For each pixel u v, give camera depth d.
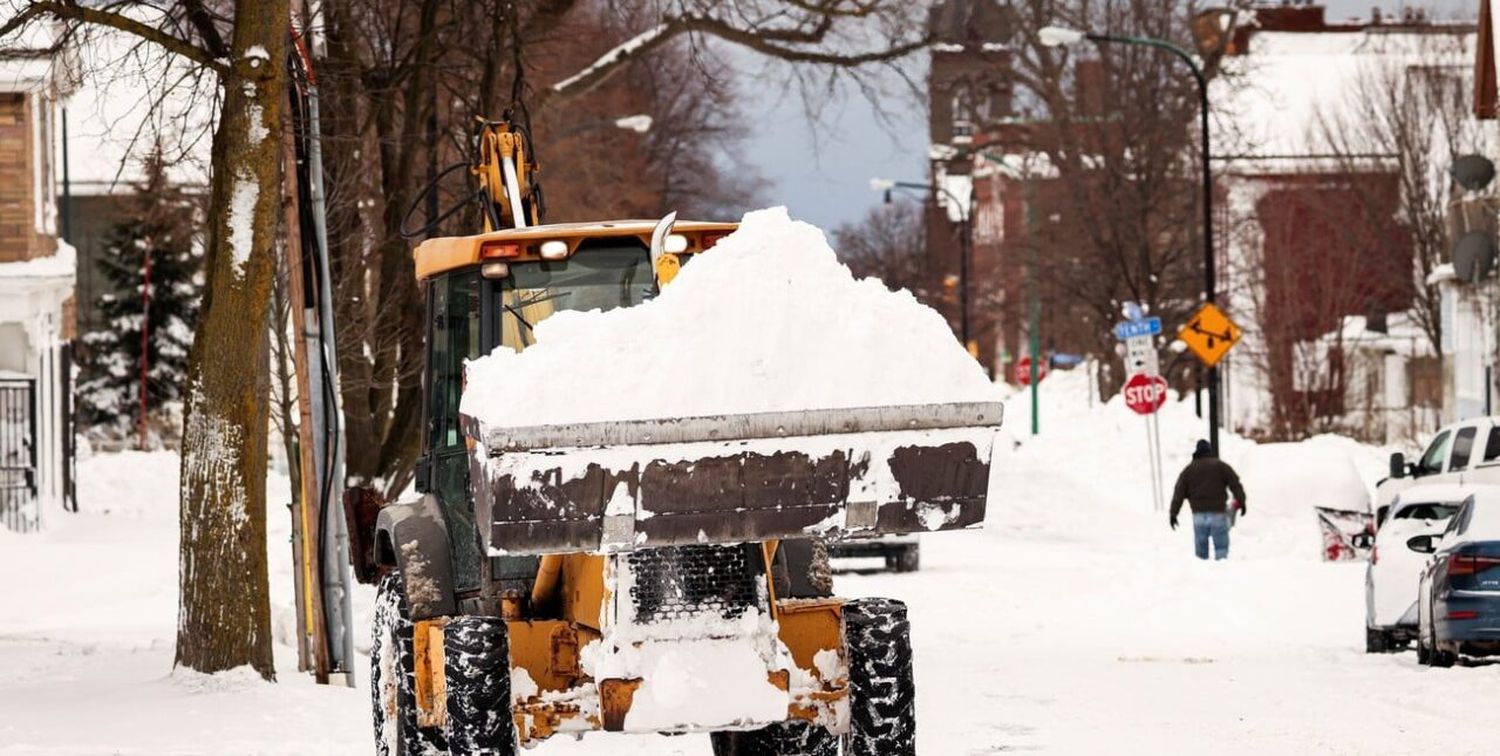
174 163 54.81
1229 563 77.94
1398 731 39.62
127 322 179.62
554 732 26.36
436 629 28.20
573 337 24.58
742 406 24.34
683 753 37.59
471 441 25.59
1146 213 170.50
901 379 24.77
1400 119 184.62
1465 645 52.81
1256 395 197.00
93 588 82.00
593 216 164.12
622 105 176.12
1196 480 86.19
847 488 24.70
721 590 25.80
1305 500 104.25
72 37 51.66
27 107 112.81
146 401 175.75
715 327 24.62
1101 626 69.44
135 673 49.72
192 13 52.31
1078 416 177.75
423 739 30.27
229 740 38.28
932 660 57.47
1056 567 95.44
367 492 36.56
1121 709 44.38
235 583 47.34
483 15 74.50
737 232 25.44
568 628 26.53
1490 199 131.75
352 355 73.50
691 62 85.50
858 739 26.72
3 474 111.81
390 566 33.25
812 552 29.66
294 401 58.59
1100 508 129.75
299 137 49.00
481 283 29.89
